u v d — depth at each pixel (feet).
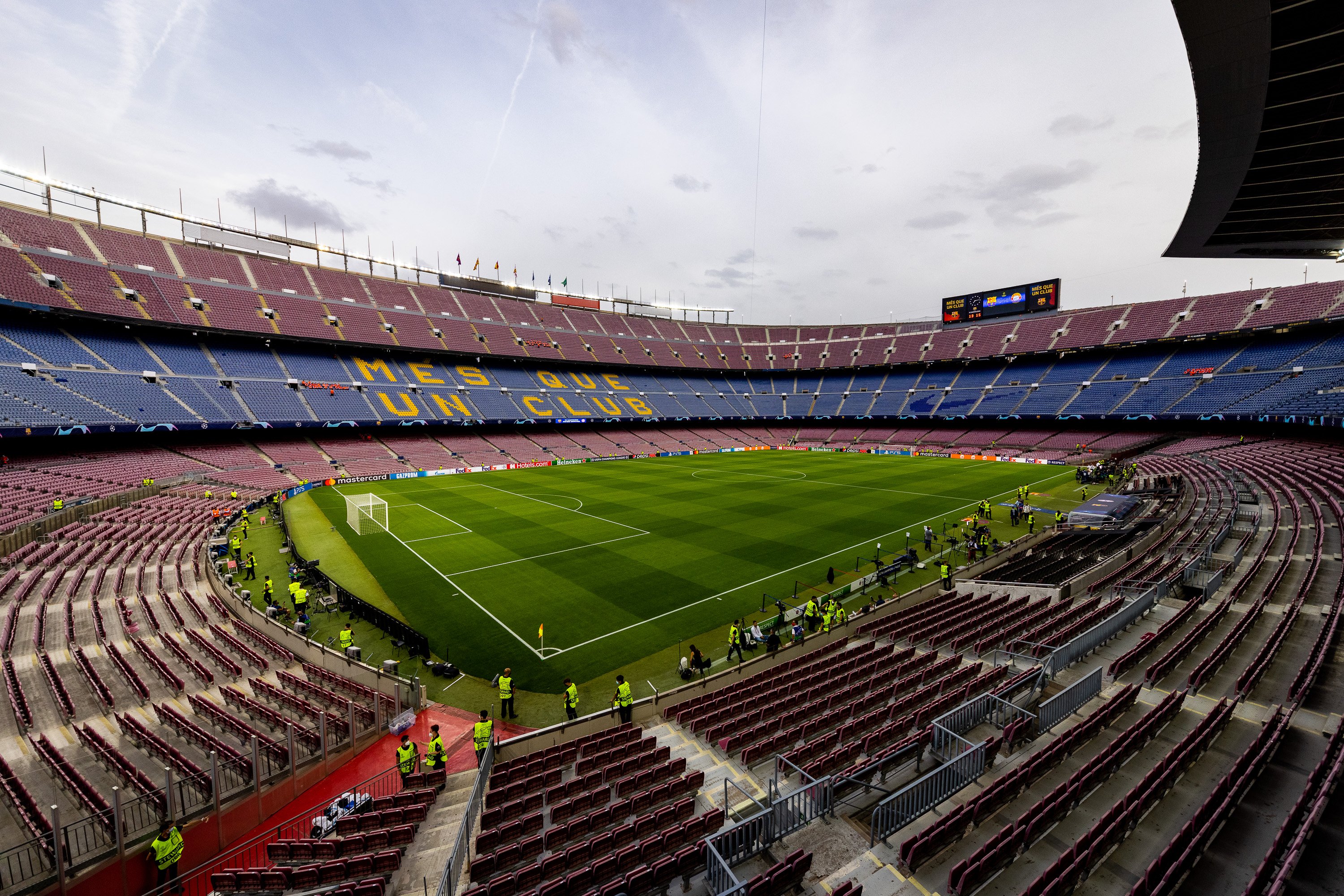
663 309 431.02
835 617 65.87
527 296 352.49
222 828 34.94
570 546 107.04
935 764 35.86
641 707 51.29
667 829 32.89
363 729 49.26
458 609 78.13
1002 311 294.46
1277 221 88.99
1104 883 24.62
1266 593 54.24
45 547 90.84
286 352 231.50
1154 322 251.19
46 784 36.70
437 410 239.50
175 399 183.52
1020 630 58.08
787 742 41.19
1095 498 125.08
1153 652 47.52
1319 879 22.33
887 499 150.71
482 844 32.24
